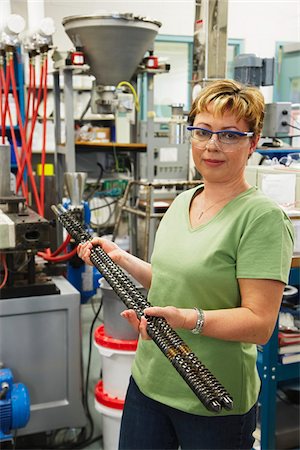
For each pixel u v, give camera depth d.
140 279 1.43
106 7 5.13
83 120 4.67
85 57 3.00
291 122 2.76
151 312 1.00
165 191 4.13
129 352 2.03
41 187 2.61
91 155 5.16
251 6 5.71
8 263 2.07
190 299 1.19
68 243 2.46
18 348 2.09
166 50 5.73
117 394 2.10
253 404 1.25
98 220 4.89
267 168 2.05
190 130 1.18
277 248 1.10
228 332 1.07
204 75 2.62
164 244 1.28
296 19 5.88
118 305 2.03
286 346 2.03
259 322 1.08
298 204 1.99
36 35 2.58
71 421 2.19
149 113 3.28
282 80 5.81
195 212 1.27
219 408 0.79
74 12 5.01
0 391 1.85
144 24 2.87
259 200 1.15
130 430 1.37
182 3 5.50
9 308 2.05
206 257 1.16
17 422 1.85
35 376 2.13
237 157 1.14
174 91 5.89
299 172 2.00
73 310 2.14
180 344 0.92
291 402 2.43
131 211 3.34
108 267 1.20
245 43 5.79
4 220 1.88
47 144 4.54
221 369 1.19
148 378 1.30
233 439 1.22
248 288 1.11
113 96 3.04
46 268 2.40
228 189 1.20
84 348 3.20
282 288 1.11
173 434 1.34
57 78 3.46
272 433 2.05
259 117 1.14
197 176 3.60
